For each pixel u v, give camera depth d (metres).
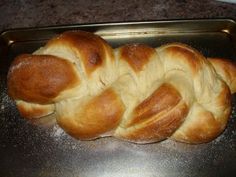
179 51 0.32
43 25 0.46
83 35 0.32
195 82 0.31
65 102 0.32
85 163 0.34
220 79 0.33
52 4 0.49
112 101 0.30
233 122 0.35
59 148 0.35
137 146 0.34
